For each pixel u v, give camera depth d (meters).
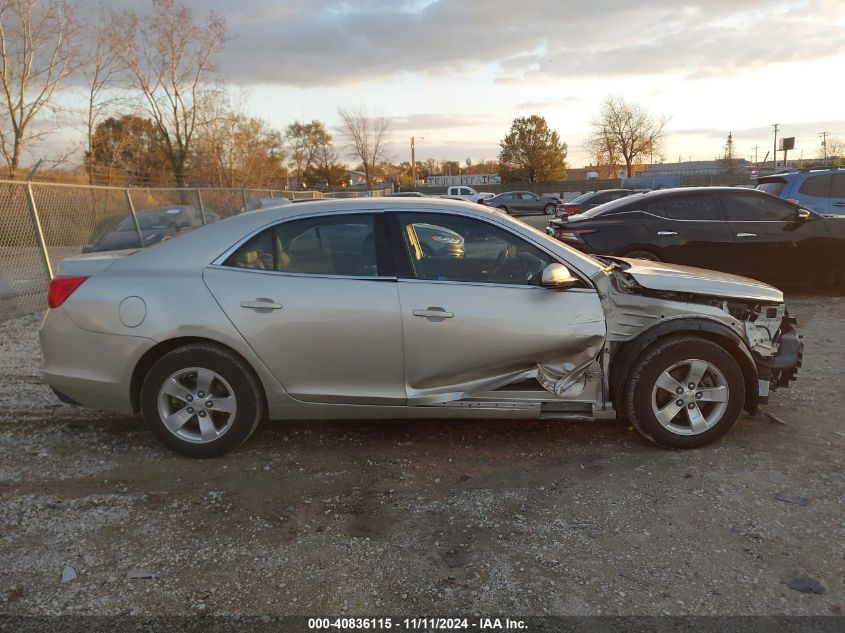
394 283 3.92
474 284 3.95
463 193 46.09
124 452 4.19
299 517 3.39
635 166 68.88
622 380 4.00
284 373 3.93
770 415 4.62
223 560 3.00
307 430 4.55
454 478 3.82
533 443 4.29
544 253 4.04
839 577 2.80
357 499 3.58
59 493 3.64
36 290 9.47
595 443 4.27
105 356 3.94
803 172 12.04
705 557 2.96
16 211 9.38
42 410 4.92
